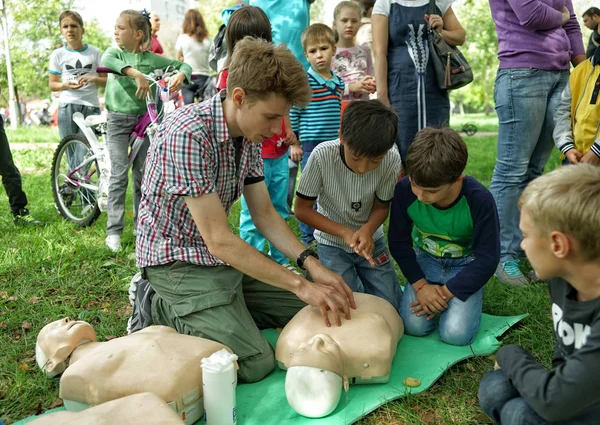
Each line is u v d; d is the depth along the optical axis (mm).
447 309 2646
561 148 3178
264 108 2156
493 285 3242
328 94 3879
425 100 3717
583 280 1549
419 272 2744
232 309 2395
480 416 2111
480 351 2561
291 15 3777
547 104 3352
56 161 4887
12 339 2791
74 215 4949
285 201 3506
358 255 3008
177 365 2043
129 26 3980
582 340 1591
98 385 2010
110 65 3902
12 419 2158
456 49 3838
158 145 2344
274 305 2746
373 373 2248
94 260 3801
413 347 2635
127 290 3344
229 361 1999
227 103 2301
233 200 2553
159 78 3982
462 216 2590
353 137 2426
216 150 2320
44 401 2268
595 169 1537
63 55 5273
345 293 2439
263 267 2293
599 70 3023
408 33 3688
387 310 2549
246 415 2125
